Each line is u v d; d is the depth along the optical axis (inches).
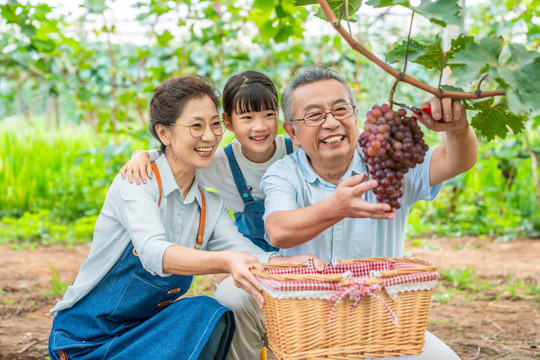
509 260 224.2
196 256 86.3
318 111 92.4
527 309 163.5
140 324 93.2
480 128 81.9
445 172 93.5
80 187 323.0
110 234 97.8
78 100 301.1
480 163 297.7
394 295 77.4
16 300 174.4
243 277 83.5
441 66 75.1
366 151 75.1
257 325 101.6
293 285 75.6
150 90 262.1
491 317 157.4
